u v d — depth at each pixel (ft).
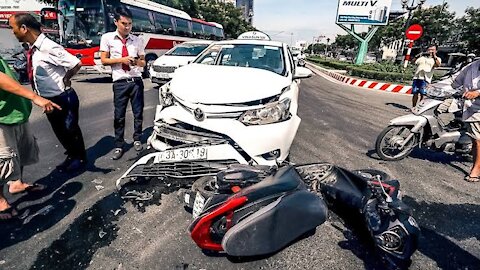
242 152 8.99
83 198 9.25
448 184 11.37
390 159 13.55
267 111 9.23
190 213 8.70
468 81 11.30
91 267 6.49
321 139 16.55
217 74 10.73
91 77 41.88
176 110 9.51
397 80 50.08
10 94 7.61
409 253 6.43
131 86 11.98
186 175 9.04
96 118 18.78
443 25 115.03
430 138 13.10
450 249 7.56
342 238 7.79
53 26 41.16
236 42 14.69
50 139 14.40
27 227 7.75
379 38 155.02
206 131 9.10
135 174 9.12
